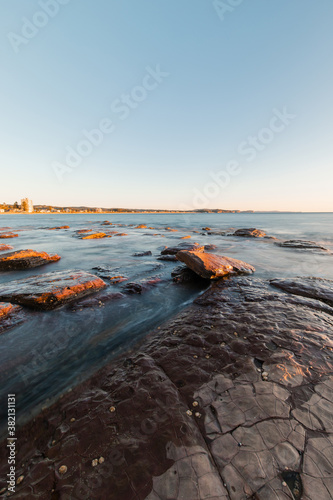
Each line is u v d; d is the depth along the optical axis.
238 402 2.88
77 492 2.00
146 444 2.39
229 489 1.97
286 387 3.08
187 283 9.03
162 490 1.99
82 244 21.12
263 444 2.33
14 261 11.74
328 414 2.65
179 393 3.11
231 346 4.19
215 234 32.31
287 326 4.86
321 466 2.12
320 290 7.12
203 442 2.39
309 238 27.38
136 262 13.13
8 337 5.00
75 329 5.37
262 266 12.36
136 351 4.36
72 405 3.06
